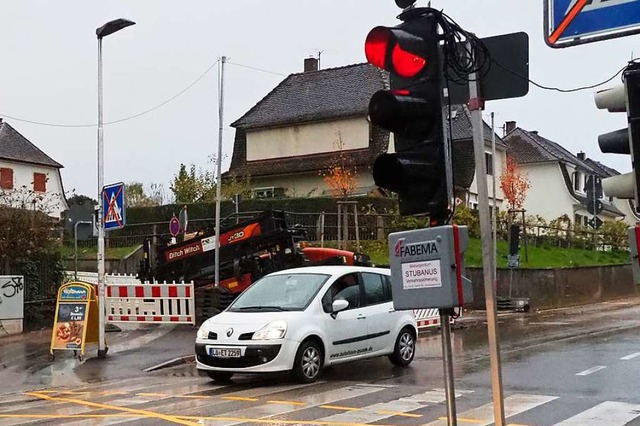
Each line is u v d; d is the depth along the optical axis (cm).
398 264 604
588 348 1630
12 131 5703
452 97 626
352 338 1280
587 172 6500
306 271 1324
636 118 532
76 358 1520
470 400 1026
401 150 612
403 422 886
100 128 1573
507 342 1795
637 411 944
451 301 570
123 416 946
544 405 982
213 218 3638
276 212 2127
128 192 5681
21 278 1928
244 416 930
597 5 574
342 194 3431
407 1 622
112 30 1563
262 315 1208
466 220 3556
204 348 1199
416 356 1557
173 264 2231
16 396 1156
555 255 4078
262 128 4409
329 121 4203
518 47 632
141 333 1902
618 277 4091
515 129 6303
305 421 895
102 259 1547
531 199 5981
